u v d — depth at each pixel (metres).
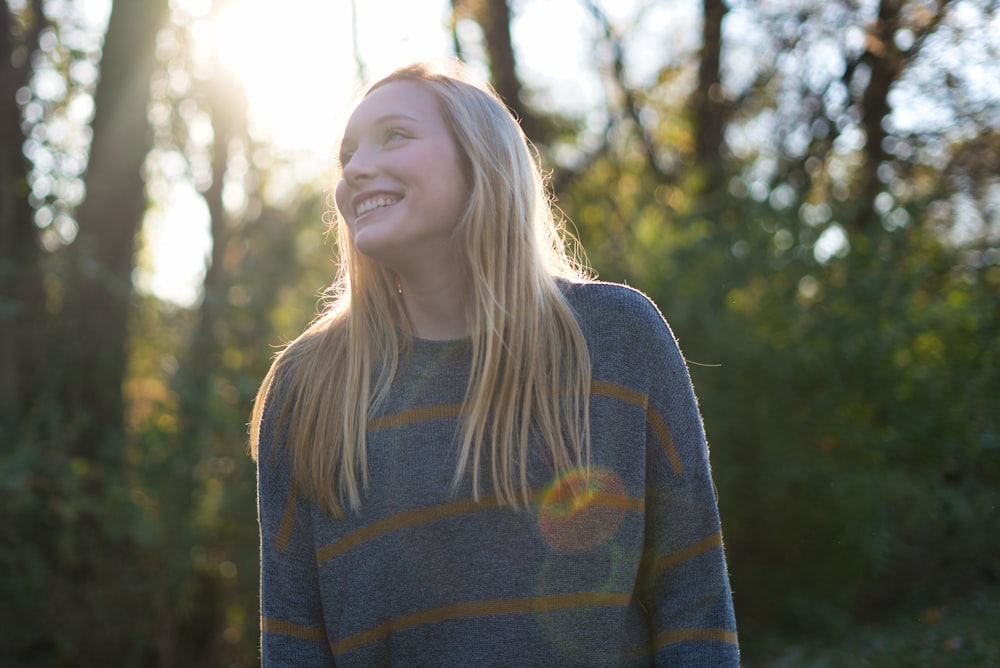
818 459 6.30
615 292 1.64
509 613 1.51
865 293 6.44
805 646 5.89
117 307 7.31
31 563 6.40
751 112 9.41
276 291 7.22
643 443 1.58
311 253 7.64
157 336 7.77
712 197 7.50
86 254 7.06
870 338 6.28
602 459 1.54
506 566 1.51
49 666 6.58
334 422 1.62
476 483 1.52
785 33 8.53
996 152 7.52
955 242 7.02
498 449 1.53
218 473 6.88
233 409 6.89
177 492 6.73
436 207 1.60
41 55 7.52
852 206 6.76
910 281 6.50
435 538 1.54
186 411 6.75
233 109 7.79
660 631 1.60
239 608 7.19
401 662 1.56
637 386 1.58
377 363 1.64
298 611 1.66
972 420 6.30
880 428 6.44
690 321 6.46
